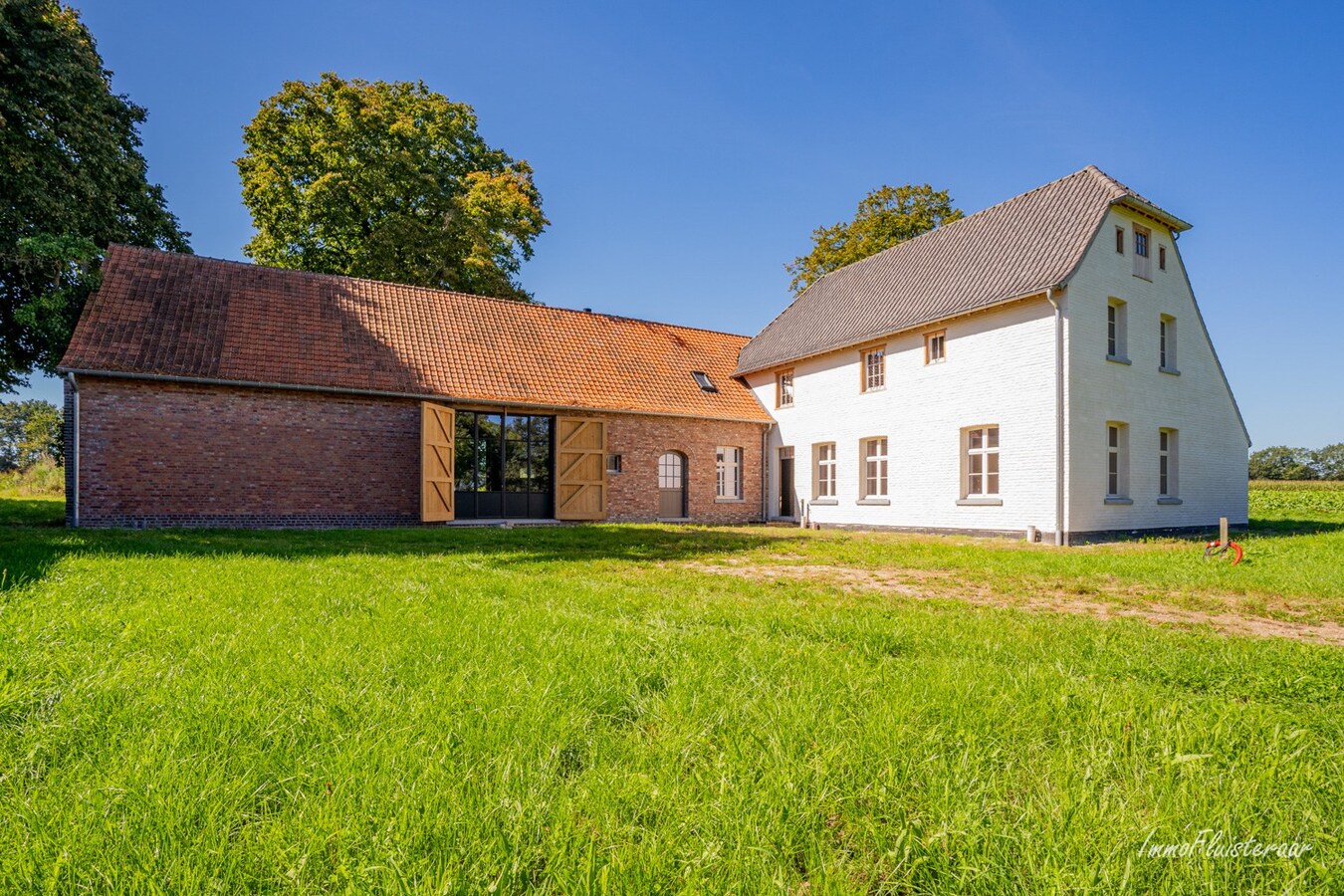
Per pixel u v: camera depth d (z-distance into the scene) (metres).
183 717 2.65
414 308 19.38
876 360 19.33
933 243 20.25
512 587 6.36
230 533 12.55
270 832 1.86
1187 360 17.41
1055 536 14.30
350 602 5.30
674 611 5.31
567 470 18.88
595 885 1.68
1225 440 18.19
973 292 16.53
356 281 19.17
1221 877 1.75
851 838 1.98
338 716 2.73
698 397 21.95
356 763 2.27
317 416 15.62
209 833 1.83
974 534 16.19
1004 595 7.00
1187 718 2.85
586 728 2.70
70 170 16.95
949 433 16.89
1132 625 5.23
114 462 13.73
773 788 2.13
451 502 17.00
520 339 20.30
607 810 2.01
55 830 1.85
